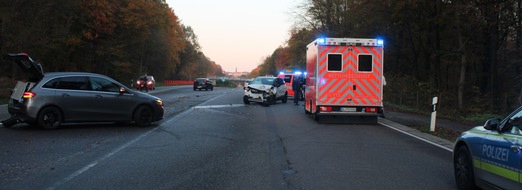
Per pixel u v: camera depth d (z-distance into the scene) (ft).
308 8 152.46
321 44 51.16
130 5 157.89
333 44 51.19
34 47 116.57
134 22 160.86
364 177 23.89
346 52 51.31
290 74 109.50
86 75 41.83
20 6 108.17
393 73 119.14
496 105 89.86
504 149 17.51
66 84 40.65
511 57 92.99
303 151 32.07
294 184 22.15
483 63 97.45
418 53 115.03
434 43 108.06
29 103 38.52
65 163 26.13
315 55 52.95
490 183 18.66
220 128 44.73
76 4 129.90
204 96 109.91
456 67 108.37
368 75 51.47
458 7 78.23
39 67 40.57
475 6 76.69
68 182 21.74
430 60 112.27
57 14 126.11
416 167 26.86
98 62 173.78
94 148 31.45
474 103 85.56
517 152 16.55
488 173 18.80
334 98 51.44
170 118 53.52
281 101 97.81
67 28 136.36
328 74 51.29
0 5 104.73
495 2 75.36
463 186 21.26
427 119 60.49
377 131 45.34
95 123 46.73
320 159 28.99
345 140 38.17
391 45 116.88
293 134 41.63
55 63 145.69
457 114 76.89
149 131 41.24
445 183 22.85
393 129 47.60
